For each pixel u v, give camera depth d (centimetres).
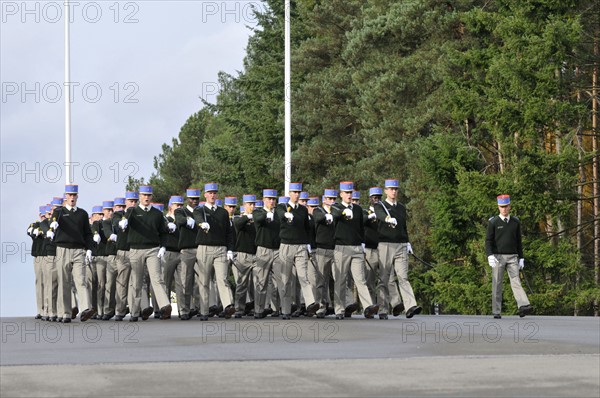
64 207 3312
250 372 1688
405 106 7250
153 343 2316
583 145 6812
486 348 2103
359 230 3269
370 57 7481
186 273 3538
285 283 3378
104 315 3762
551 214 5875
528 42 5981
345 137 8019
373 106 7319
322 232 3428
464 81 6450
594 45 6375
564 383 1527
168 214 3794
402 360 1858
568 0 5959
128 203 3569
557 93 5938
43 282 3831
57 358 1969
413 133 7075
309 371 1695
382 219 3234
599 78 6391
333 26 8406
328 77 8038
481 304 6125
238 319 3462
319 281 3447
